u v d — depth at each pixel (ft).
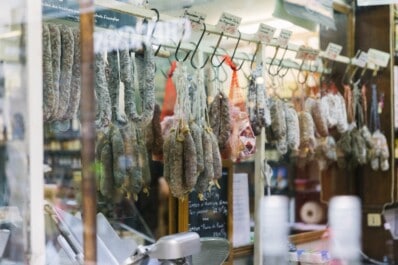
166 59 6.67
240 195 8.16
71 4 4.88
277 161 8.96
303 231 9.50
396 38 10.71
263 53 7.92
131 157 6.03
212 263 5.19
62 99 4.72
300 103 8.83
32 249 3.88
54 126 4.63
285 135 8.17
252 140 7.43
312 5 9.15
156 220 6.59
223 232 7.78
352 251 10.12
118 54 5.53
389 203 10.64
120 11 5.76
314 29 9.49
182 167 6.21
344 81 10.13
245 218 8.23
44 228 4.00
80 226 4.50
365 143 10.05
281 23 8.51
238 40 7.57
